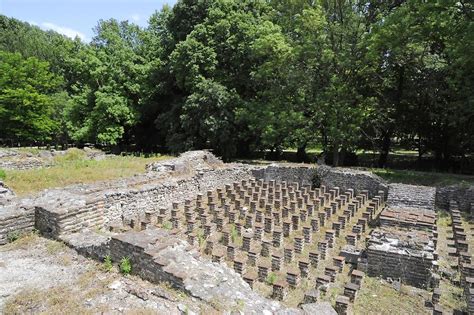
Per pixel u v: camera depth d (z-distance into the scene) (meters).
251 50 27.08
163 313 6.25
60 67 45.91
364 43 23.12
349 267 11.38
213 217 15.45
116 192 14.13
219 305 6.56
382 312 8.91
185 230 13.87
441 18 20.41
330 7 25.08
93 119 34.19
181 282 6.97
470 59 19.33
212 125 27.20
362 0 24.41
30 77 32.28
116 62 34.25
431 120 26.48
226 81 29.27
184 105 28.44
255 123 26.44
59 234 9.39
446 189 19.09
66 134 41.34
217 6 30.02
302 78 25.88
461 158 27.59
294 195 18.98
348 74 25.25
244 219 15.66
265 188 19.73
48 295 6.74
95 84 36.03
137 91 33.69
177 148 29.72
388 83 25.97
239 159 31.80
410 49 23.39
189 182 18.88
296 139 26.39
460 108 22.02
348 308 8.76
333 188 20.92
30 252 8.71
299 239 12.44
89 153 27.00
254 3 30.97
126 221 14.51
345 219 15.12
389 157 32.84
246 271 10.60
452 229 15.07
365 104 24.72
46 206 9.87
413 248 10.93
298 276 10.02
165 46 33.75
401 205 17.86
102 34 37.97
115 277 7.48
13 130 30.62
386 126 27.64
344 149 27.73
